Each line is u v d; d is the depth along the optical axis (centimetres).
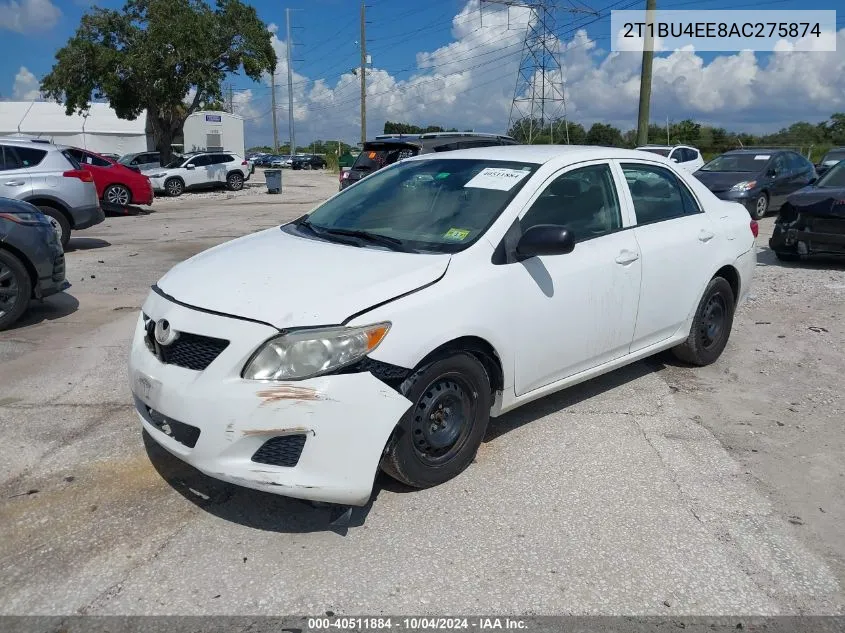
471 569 308
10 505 353
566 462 405
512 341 388
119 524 338
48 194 1129
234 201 2403
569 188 443
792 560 319
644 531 339
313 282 345
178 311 342
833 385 533
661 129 4534
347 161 3962
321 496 315
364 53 4662
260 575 302
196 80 3150
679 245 502
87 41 3102
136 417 460
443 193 437
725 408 488
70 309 746
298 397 308
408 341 334
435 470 367
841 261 1034
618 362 477
